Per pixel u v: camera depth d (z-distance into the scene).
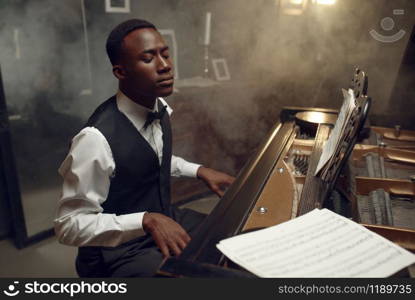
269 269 0.73
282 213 1.09
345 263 0.75
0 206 2.62
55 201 2.70
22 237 2.54
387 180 1.30
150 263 1.22
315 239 0.82
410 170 1.50
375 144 1.69
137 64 1.19
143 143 1.33
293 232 0.85
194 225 1.54
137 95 1.30
